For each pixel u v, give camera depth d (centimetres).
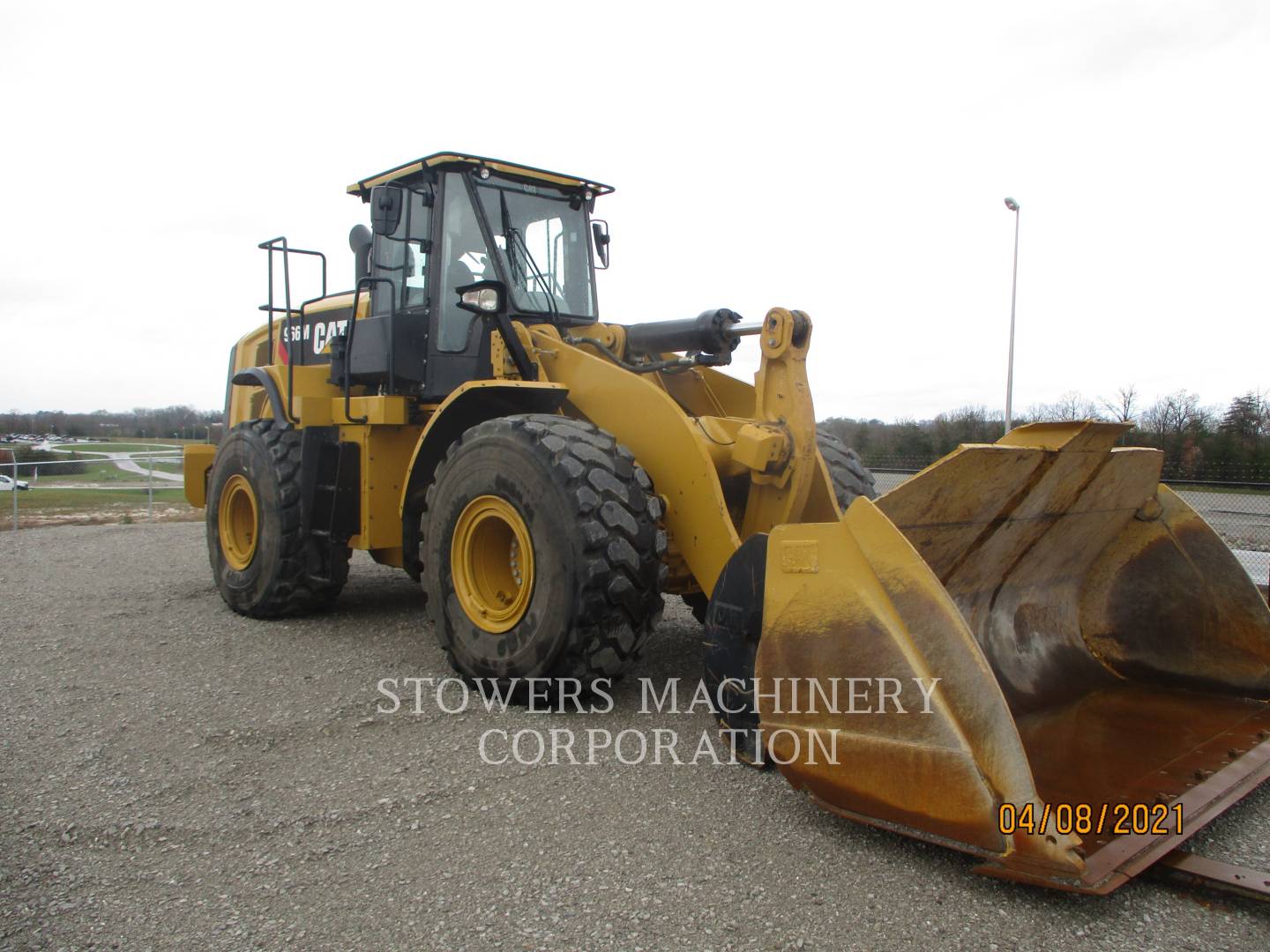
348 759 335
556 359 438
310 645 500
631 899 242
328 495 529
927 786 248
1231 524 1022
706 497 369
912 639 255
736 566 320
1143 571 370
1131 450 341
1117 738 311
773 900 241
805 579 280
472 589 407
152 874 258
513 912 237
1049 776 280
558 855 265
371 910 239
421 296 504
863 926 229
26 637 520
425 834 278
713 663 329
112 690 419
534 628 371
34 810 297
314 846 272
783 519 372
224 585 589
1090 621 383
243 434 581
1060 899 241
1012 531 329
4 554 877
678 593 463
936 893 244
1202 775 282
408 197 512
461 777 317
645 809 293
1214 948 221
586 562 357
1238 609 346
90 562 827
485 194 488
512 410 443
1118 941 223
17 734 364
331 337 609
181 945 225
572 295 521
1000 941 223
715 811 291
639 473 375
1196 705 340
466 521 406
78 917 237
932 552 310
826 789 273
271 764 331
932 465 286
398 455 516
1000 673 337
